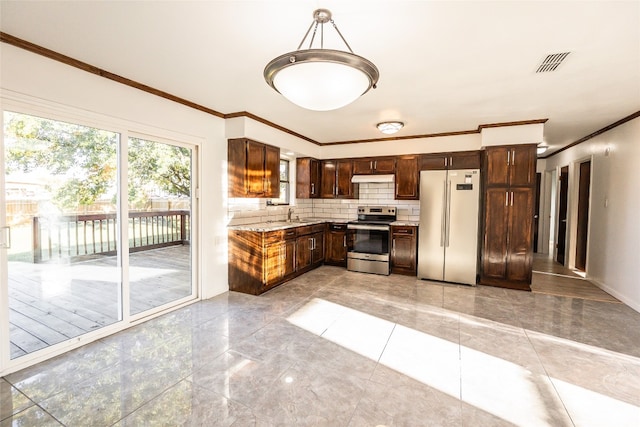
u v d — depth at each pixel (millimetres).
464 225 4465
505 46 2133
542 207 7234
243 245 4004
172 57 2352
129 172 3018
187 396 1933
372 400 1927
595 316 3309
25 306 2578
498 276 4344
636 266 3562
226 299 3773
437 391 2025
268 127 4277
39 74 2230
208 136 3713
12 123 2193
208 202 3758
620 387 2076
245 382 2090
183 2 1675
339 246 5574
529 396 1981
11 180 2207
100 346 2566
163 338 2727
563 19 1806
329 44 2127
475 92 3023
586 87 2863
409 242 4945
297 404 1877
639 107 3449
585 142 5043
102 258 2941
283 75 1607
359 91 1746
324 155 5828
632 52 2191
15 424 1679
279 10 1747
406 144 5141
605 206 4305
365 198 5844
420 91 2998
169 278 4039
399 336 2816
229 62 2436
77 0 1653
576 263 5527
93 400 1883
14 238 2277
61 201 2562
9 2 1665
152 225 3701
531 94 3059
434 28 1915
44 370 2203
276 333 2852
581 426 1724
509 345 2656
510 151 4188
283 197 5566
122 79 2744
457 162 4785
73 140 2566
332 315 3297
